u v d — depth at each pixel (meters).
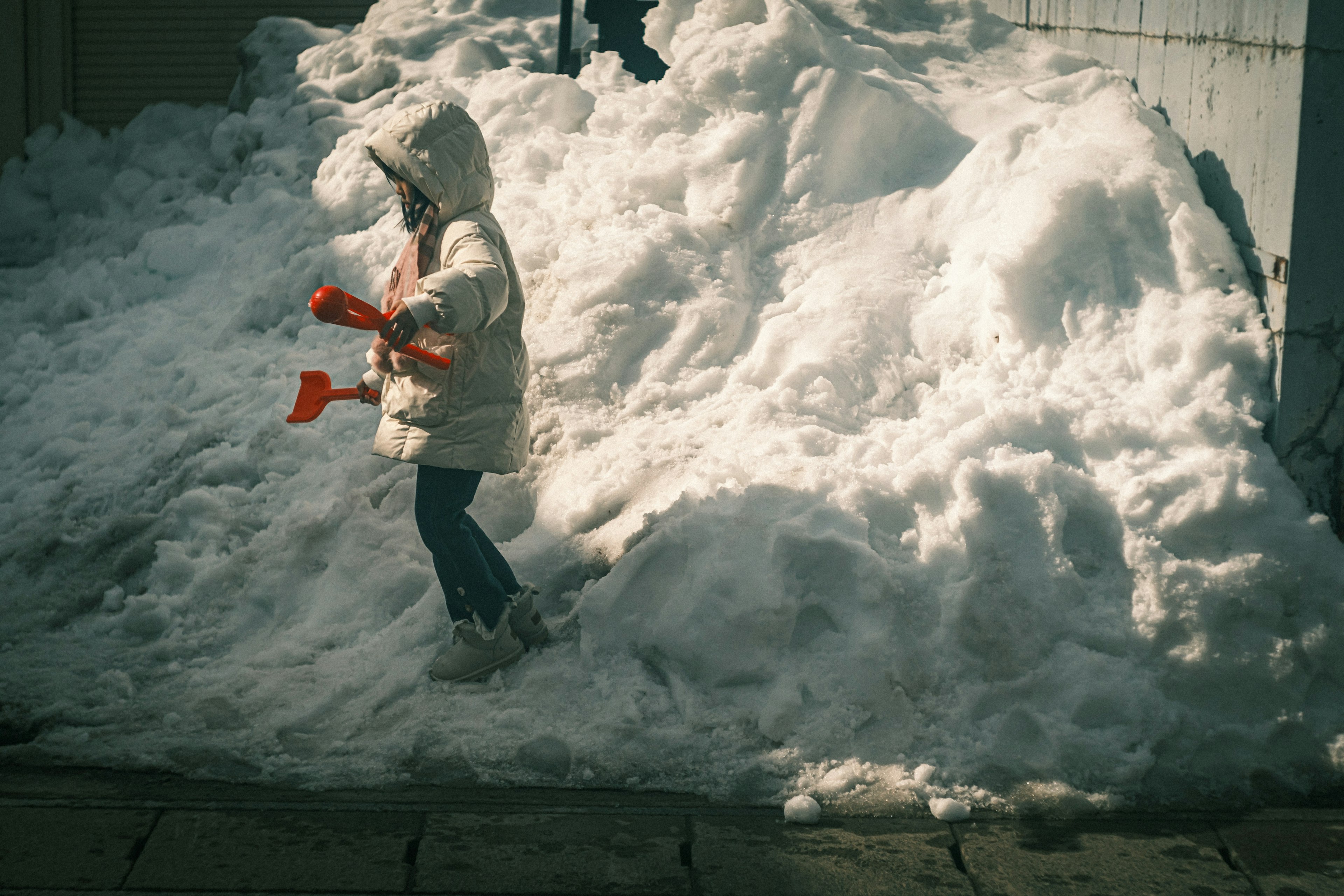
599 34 6.97
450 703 3.47
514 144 5.66
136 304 6.17
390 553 3.99
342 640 3.79
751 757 3.26
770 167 5.02
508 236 4.97
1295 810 3.13
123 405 5.21
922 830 3.02
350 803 3.05
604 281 4.59
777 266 4.82
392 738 3.33
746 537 3.58
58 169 7.93
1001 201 4.65
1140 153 4.38
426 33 7.41
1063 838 2.99
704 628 3.47
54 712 3.47
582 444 4.21
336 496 4.20
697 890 2.74
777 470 3.80
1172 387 3.87
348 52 7.23
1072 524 3.65
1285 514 3.62
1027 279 4.21
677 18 5.71
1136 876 2.83
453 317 2.92
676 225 4.80
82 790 3.08
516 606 3.55
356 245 5.33
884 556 3.61
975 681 3.40
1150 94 4.86
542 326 4.58
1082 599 3.49
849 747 3.28
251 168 6.71
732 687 3.45
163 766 3.20
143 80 8.98
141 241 6.43
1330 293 3.74
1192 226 4.07
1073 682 3.34
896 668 3.39
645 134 5.28
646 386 4.40
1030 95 5.16
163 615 3.93
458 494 3.35
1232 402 3.81
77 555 4.33
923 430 3.97
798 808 3.04
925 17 6.11
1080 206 4.24
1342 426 3.79
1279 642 3.41
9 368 5.73
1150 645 3.40
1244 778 3.24
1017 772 3.21
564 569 3.84
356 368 4.82
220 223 6.41
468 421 3.21
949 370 4.32
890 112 5.10
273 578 4.00
